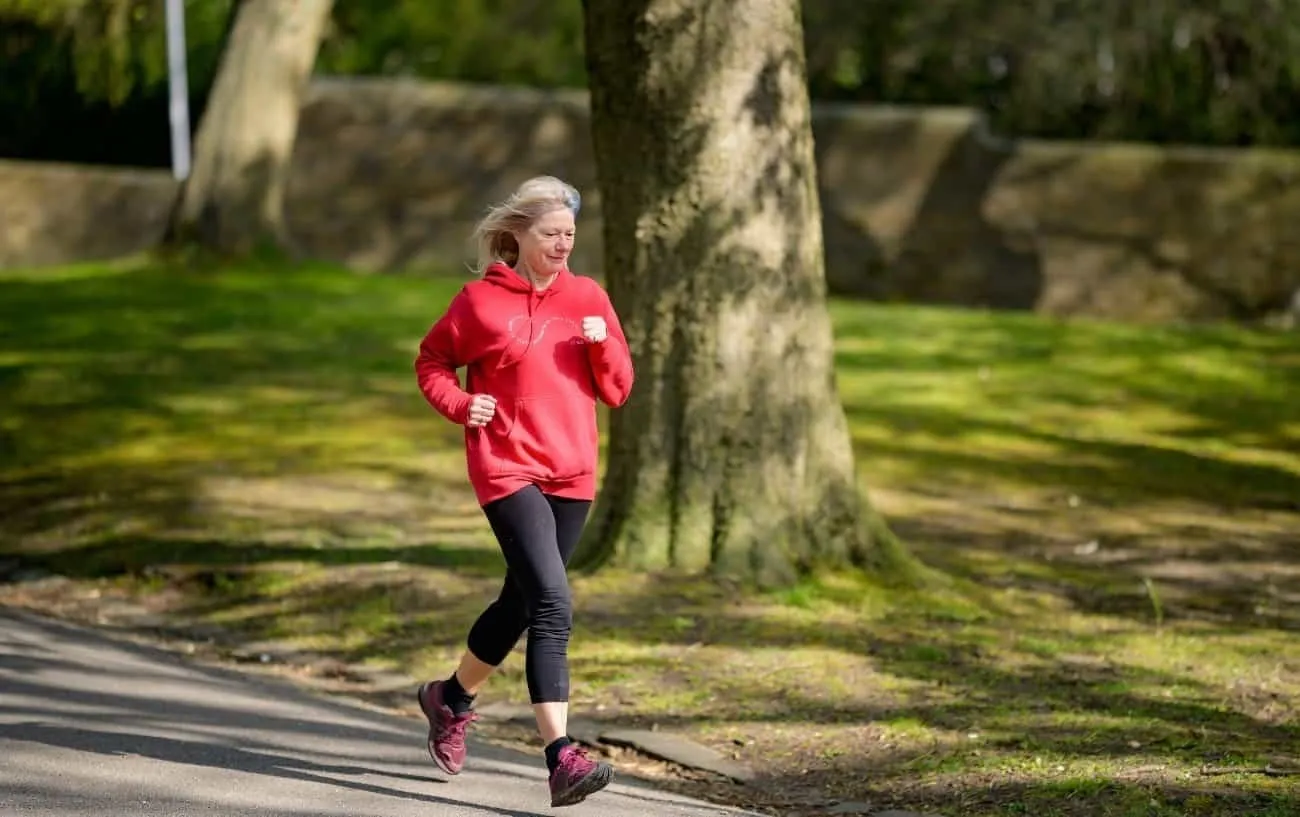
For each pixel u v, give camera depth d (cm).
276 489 1397
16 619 1065
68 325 2092
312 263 2605
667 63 1064
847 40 3103
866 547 1130
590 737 845
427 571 1163
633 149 1087
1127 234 2605
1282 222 2545
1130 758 788
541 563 675
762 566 1095
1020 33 2972
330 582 1143
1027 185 2645
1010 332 2236
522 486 681
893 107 2947
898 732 844
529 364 684
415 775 750
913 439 1647
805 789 778
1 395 1722
